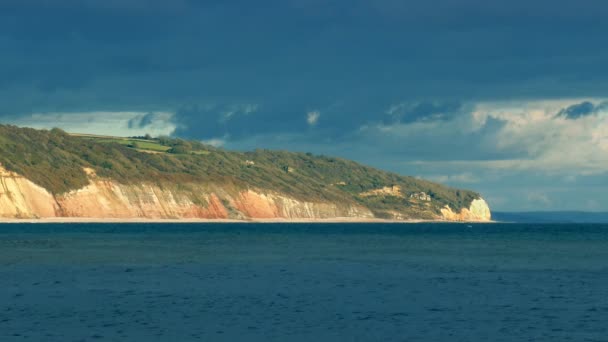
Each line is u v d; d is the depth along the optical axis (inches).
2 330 1540.4
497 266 3036.4
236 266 2957.7
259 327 1587.1
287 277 2527.1
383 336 1508.4
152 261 3186.5
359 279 2479.1
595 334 1531.7
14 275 2536.9
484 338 1493.6
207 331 1544.0
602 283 2383.1
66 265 2945.4
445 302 1946.4
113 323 1621.6
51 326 1583.4
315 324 1625.2
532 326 1615.4
